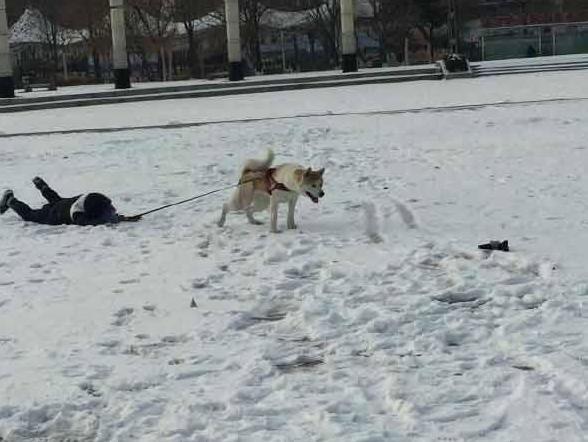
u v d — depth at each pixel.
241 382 5.69
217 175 15.86
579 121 21.45
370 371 5.79
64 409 5.36
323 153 18.20
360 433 4.82
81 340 6.73
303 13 75.38
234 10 46.22
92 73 86.12
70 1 70.19
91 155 20.34
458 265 8.35
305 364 6.02
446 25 72.56
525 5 78.75
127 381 5.78
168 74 67.88
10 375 5.99
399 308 7.12
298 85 42.69
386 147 18.80
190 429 5.02
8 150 22.70
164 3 66.25
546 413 4.94
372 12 74.25
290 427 4.97
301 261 8.98
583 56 48.53
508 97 29.70
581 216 10.56
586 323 6.48
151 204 13.14
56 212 11.81
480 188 12.97
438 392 5.32
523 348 6.00
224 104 35.91
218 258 9.34
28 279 8.76
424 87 38.06
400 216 11.15
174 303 7.66
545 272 7.96
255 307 7.44
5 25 41.69
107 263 9.35
